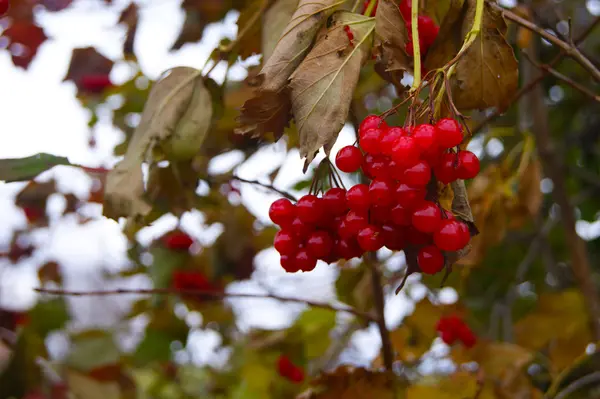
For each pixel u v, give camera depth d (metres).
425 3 0.42
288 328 0.69
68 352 0.63
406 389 0.44
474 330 0.81
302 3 0.38
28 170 0.41
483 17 0.38
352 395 0.43
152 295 0.75
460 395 0.50
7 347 0.60
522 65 0.69
